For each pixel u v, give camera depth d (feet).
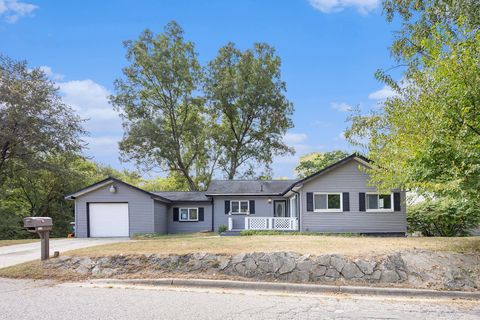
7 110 90.58
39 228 35.86
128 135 128.36
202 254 35.53
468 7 40.52
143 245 41.93
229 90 133.08
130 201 87.81
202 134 136.15
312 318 21.66
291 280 32.07
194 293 28.30
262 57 138.51
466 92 30.99
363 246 38.52
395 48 54.85
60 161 106.32
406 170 35.83
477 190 32.71
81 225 87.30
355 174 74.18
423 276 31.76
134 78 132.16
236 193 96.07
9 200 116.47
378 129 42.27
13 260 41.27
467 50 31.32
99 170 152.56
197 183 147.33
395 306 25.18
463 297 28.81
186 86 134.41
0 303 24.45
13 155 95.09
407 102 37.58
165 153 129.39
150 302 25.05
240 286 30.86
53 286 30.12
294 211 85.81
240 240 45.29
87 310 22.76
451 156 32.55
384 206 73.67
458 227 72.13
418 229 75.61
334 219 73.67
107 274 33.81
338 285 30.68
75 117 102.99
